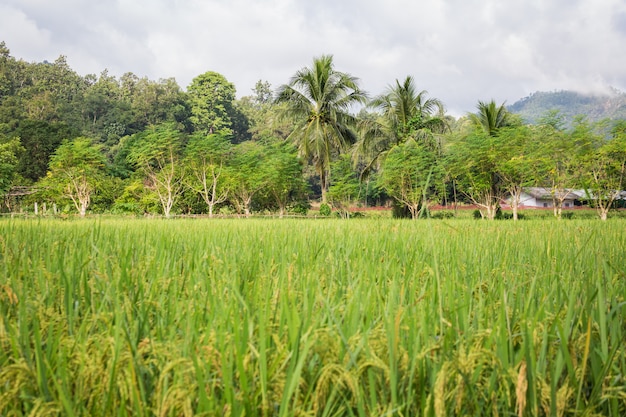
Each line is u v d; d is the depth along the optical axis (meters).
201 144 33.59
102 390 1.25
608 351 1.52
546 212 40.56
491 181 28.94
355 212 35.28
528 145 27.02
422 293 2.14
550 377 1.36
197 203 37.03
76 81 106.56
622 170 23.23
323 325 1.67
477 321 1.89
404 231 5.92
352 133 37.75
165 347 1.43
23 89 92.31
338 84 35.44
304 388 1.29
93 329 1.75
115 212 33.56
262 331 1.39
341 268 2.88
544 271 2.92
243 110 105.00
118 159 52.22
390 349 1.29
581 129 24.09
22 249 3.29
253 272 2.68
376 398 1.29
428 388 1.40
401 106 33.69
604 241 4.41
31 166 48.78
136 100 89.56
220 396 1.33
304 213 38.41
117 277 2.29
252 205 39.75
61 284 2.20
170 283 2.35
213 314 1.84
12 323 1.72
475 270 2.94
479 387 1.38
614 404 1.32
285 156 35.22
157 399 1.19
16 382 1.21
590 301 1.73
